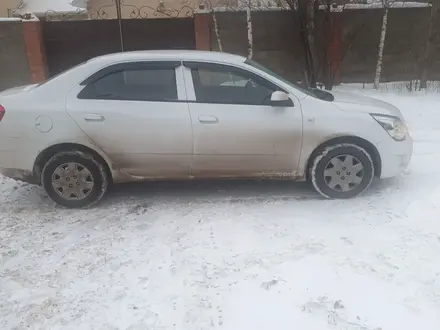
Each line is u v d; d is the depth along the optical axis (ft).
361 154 15.72
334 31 33.71
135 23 36.17
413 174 18.12
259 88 15.71
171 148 15.57
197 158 15.74
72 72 15.75
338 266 11.51
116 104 15.39
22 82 35.78
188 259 12.22
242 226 14.08
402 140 16.02
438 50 35.37
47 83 15.75
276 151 15.71
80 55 36.60
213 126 15.37
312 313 9.75
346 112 15.62
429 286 10.57
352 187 16.01
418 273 11.11
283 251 12.40
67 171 15.78
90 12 50.75
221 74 15.75
